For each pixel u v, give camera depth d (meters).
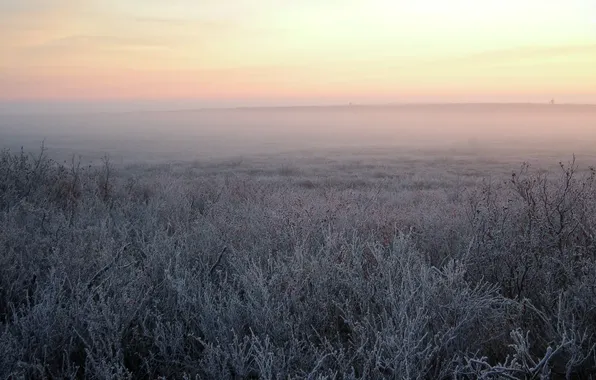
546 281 3.02
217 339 2.38
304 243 3.65
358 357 2.31
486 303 2.61
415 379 2.11
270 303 2.68
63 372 2.25
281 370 2.14
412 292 2.51
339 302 2.89
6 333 2.33
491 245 3.40
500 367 1.96
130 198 6.75
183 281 2.85
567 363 2.21
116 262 3.30
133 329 2.54
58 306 2.55
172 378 2.32
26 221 4.70
